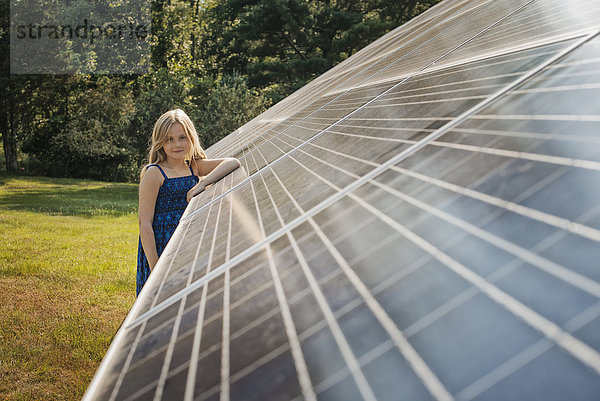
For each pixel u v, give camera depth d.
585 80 1.07
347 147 1.95
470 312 0.53
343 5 40.72
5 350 6.03
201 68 36.88
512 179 0.78
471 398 0.42
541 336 0.44
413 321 0.56
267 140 4.09
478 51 2.31
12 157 36.12
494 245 0.63
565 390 0.38
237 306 0.89
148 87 32.28
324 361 0.57
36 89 33.44
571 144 0.78
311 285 0.81
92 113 33.28
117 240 13.23
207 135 27.75
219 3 44.81
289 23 35.72
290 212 1.46
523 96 1.20
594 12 1.80
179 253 1.68
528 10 2.71
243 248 1.30
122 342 1.01
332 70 9.31
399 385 0.47
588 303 0.45
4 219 16.14
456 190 0.88
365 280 0.73
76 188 28.30
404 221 0.88
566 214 0.60
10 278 9.23
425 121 1.60
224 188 2.79
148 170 3.62
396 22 39.88
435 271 0.64
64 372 5.50
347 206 1.17
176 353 0.80
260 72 38.09
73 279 9.22
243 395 0.58
